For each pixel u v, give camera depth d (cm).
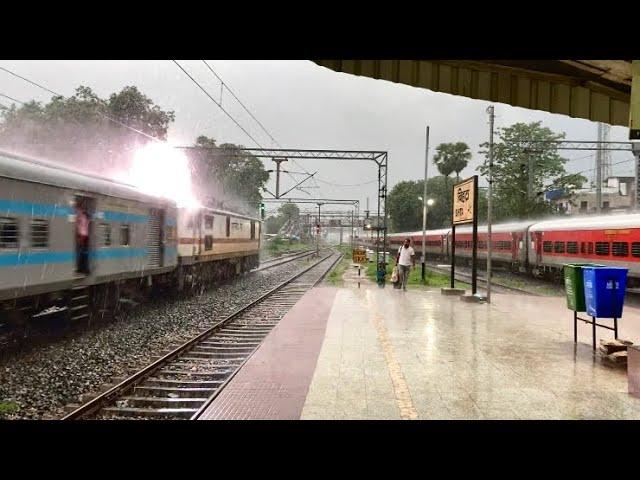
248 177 4541
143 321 1327
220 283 2648
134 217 1496
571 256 2528
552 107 750
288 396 629
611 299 843
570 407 596
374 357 848
